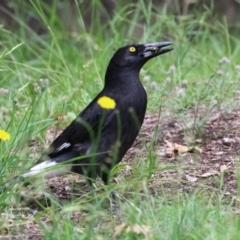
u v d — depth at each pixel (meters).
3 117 12.17
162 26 16.47
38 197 9.78
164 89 12.80
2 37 17.20
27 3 20.67
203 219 8.13
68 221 8.34
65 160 10.06
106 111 9.94
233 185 9.88
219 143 11.50
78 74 14.74
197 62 15.12
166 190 9.65
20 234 8.59
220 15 20.50
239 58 15.91
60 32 17.53
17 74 13.79
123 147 10.15
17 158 10.09
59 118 12.40
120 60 10.26
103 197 8.90
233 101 12.80
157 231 7.99
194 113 12.58
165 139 11.86
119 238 8.09
